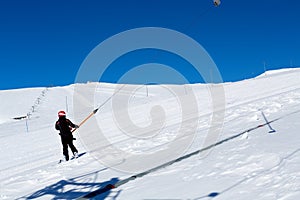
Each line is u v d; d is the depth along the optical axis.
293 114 9.79
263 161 5.38
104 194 5.54
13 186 7.70
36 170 9.46
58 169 8.84
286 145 6.20
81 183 6.77
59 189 6.60
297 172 4.54
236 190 4.44
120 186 5.89
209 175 5.40
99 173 7.40
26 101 61.31
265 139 7.11
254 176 4.83
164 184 5.46
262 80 32.16
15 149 17.23
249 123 9.84
